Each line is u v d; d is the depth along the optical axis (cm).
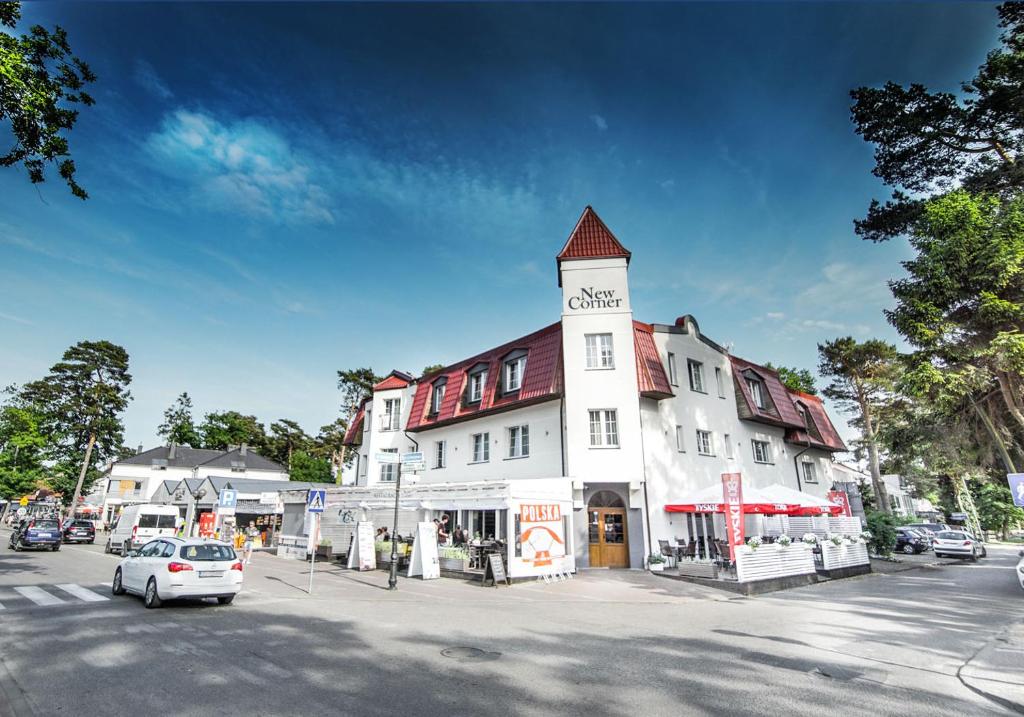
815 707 580
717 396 2581
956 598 1434
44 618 980
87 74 1073
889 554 2680
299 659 739
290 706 558
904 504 5794
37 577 1553
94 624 938
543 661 754
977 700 614
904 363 1938
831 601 1371
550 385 2133
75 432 5422
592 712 556
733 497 1661
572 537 1912
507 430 2386
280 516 3559
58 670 670
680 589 1540
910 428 2395
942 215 1783
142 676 651
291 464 6122
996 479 2423
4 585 1369
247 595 1334
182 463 6000
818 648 854
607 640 898
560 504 1839
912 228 1997
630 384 2091
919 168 1961
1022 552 1577
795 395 3309
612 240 2311
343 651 788
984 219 1766
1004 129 1761
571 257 2275
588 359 2156
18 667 678
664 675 692
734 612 1197
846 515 2694
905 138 1909
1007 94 1644
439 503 1900
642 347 2228
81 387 5475
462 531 2169
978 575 2105
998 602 1365
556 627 1002
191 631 902
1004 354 1638
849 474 5291
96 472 6075
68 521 3597
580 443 2039
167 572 1102
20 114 1002
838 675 704
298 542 2600
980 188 1866
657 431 2186
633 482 1989
